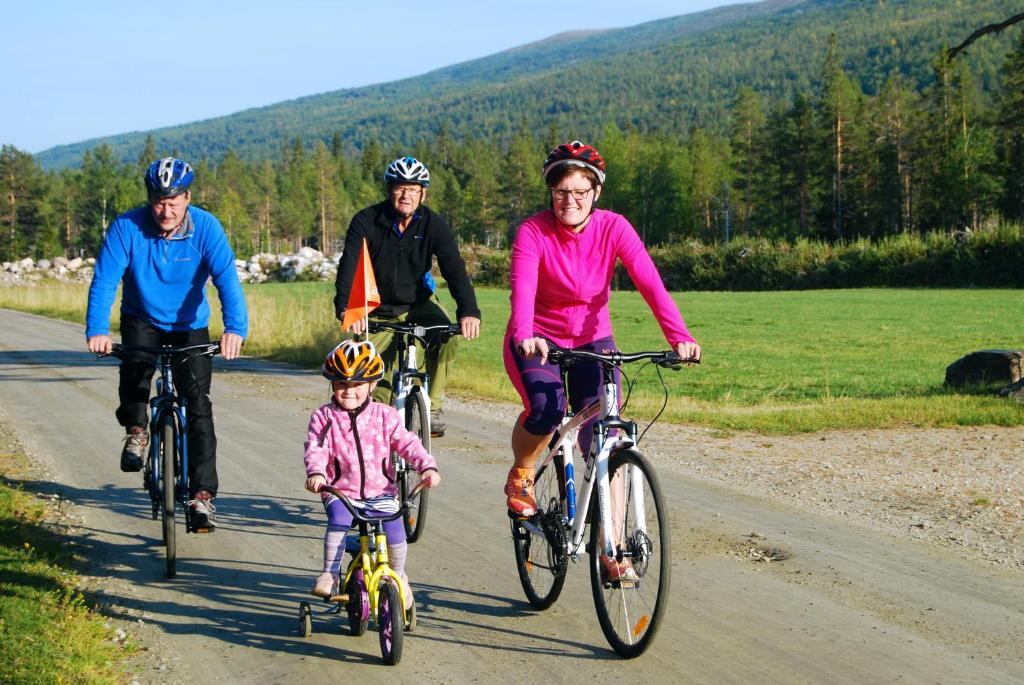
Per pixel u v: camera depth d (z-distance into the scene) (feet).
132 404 21.34
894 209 362.74
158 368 20.65
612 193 468.34
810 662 15.42
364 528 16.26
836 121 363.76
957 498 26.43
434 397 24.90
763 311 149.18
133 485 28.35
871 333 108.99
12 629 15.90
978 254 208.44
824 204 368.27
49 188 552.82
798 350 90.33
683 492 27.32
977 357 50.52
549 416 16.98
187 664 15.76
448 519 24.56
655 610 14.87
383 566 15.89
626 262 16.88
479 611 18.12
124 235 20.44
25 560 20.27
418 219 23.95
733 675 14.98
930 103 357.61
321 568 20.88
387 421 16.43
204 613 18.12
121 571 20.53
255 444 34.50
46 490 27.45
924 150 348.79
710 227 468.34
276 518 24.77
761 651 15.89
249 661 15.89
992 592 18.70
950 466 30.78
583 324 17.51
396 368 24.27
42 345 73.36
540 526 17.46
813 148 374.43
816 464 31.40
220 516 24.84
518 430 17.63
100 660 15.61
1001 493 26.94
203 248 20.65
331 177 650.02
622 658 15.75
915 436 36.47
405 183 23.29
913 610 17.72
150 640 16.79
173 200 19.97
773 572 20.03
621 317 137.90
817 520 24.23
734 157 469.98
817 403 48.62
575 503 16.67
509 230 554.46
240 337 20.35
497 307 160.35
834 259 232.12
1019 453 32.68
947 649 15.89
